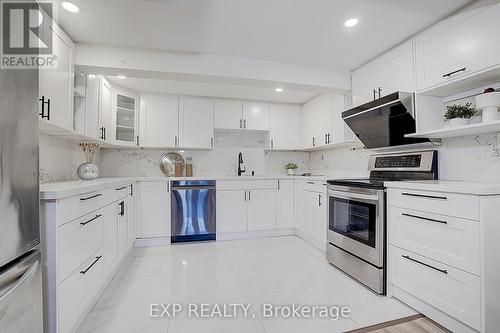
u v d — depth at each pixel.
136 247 3.13
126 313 1.68
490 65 1.57
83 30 1.94
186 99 3.63
